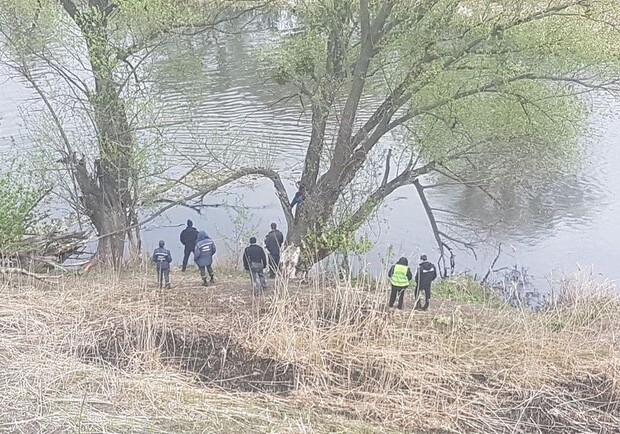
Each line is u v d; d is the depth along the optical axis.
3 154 24.56
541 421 10.82
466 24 17.50
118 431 8.77
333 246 18.73
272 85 34.78
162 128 22.36
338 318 13.50
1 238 17.52
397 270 14.08
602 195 27.06
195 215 25.77
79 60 20.14
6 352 11.05
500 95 18.31
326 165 22.06
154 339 12.43
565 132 18.69
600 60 17.17
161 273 15.39
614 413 11.09
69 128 24.16
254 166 23.95
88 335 12.52
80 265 19.80
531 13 17.00
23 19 19.80
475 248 23.58
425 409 10.89
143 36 19.17
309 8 18.70
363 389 11.41
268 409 10.30
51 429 8.65
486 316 14.52
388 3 17.66
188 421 9.32
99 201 21.11
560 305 15.77
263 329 12.81
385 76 19.06
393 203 27.19
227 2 20.30
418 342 12.58
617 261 22.56
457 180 20.30
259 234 24.12
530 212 26.06
